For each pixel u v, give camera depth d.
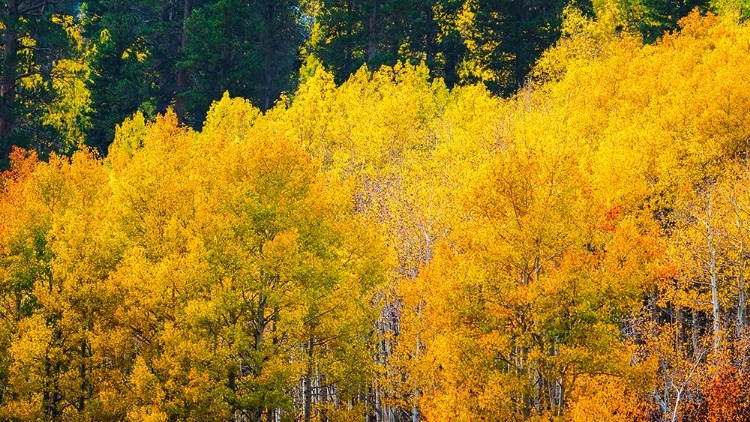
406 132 32.59
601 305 15.72
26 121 45.81
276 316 19.27
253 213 18.55
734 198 21.44
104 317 20.28
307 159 19.19
